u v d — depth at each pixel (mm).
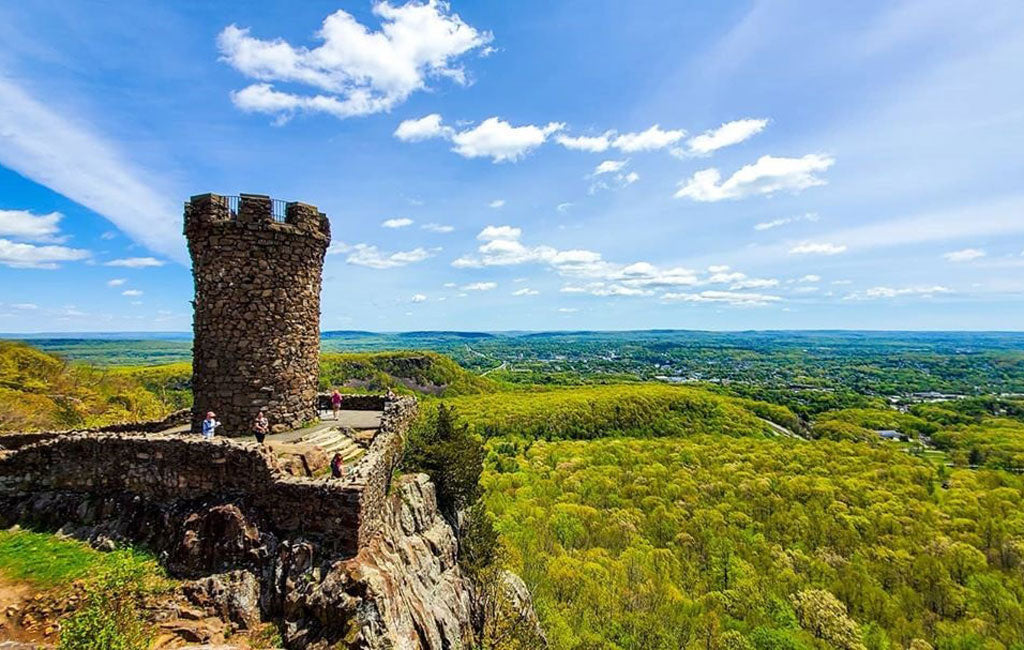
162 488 13664
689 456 91625
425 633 13352
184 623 10664
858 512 68625
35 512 13758
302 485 12555
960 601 51188
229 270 18047
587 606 44781
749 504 72500
